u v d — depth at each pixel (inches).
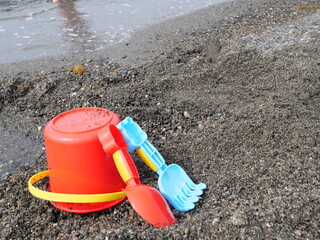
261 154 26.6
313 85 36.4
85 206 23.5
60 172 23.2
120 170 22.0
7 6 79.8
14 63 50.1
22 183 27.3
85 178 22.9
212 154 27.8
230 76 41.4
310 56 42.4
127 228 21.2
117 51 53.1
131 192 21.5
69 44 57.4
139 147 24.2
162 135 32.3
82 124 23.5
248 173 24.6
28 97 40.0
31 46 57.1
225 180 24.4
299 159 25.2
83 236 21.7
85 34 61.9
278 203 21.1
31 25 67.5
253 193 22.7
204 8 73.4
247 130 29.5
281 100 34.3
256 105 33.6
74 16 72.3
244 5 71.9
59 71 46.2
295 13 62.6
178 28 61.7
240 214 20.6
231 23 61.1
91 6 79.2
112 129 22.6
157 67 45.3
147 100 37.3
